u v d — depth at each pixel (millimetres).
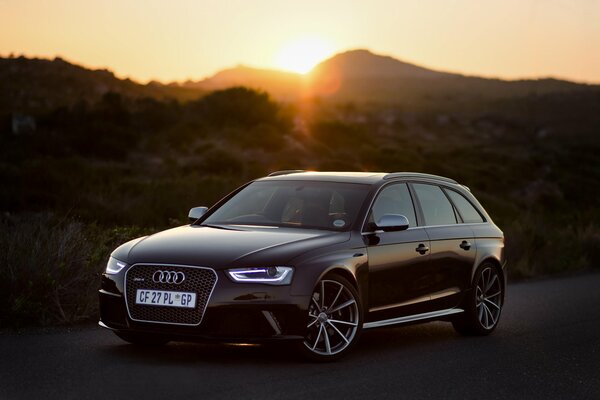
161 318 7578
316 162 58969
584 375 7934
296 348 7723
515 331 10586
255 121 67188
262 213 8898
